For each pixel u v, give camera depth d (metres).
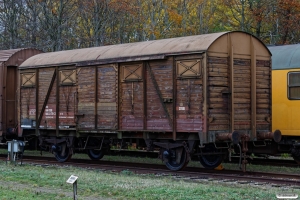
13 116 22.69
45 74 20.53
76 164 18.97
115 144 19.06
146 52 16.91
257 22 35.62
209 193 11.82
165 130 16.41
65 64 19.61
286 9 32.91
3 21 39.66
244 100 16.48
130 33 44.62
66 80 19.70
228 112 15.91
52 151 20.50
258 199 11.06
